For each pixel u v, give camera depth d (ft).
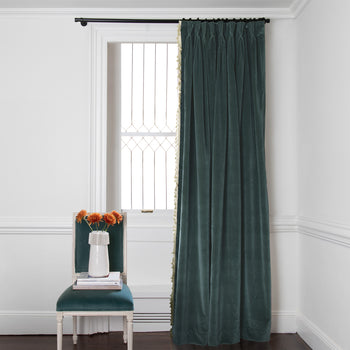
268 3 10.80
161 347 9.91
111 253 9.56
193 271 10.32
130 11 11.04
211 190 10.37
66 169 10.94
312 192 9.88
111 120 11.66
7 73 10.95
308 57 10.21
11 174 10.87
